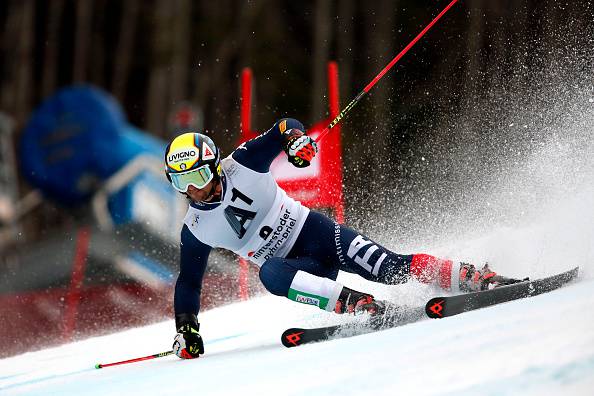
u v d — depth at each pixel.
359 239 14.41
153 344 19.05
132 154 46.34
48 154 48.44
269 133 14.02
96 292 33.84
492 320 10.53
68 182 47.19
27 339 32.41
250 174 14.12
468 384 7.72
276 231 14.55
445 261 13.60
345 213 32.31
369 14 57.16
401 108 44.78
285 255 14.76
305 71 62.56
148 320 33.47
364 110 45.69
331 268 14.70
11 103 63.81
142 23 69.56
